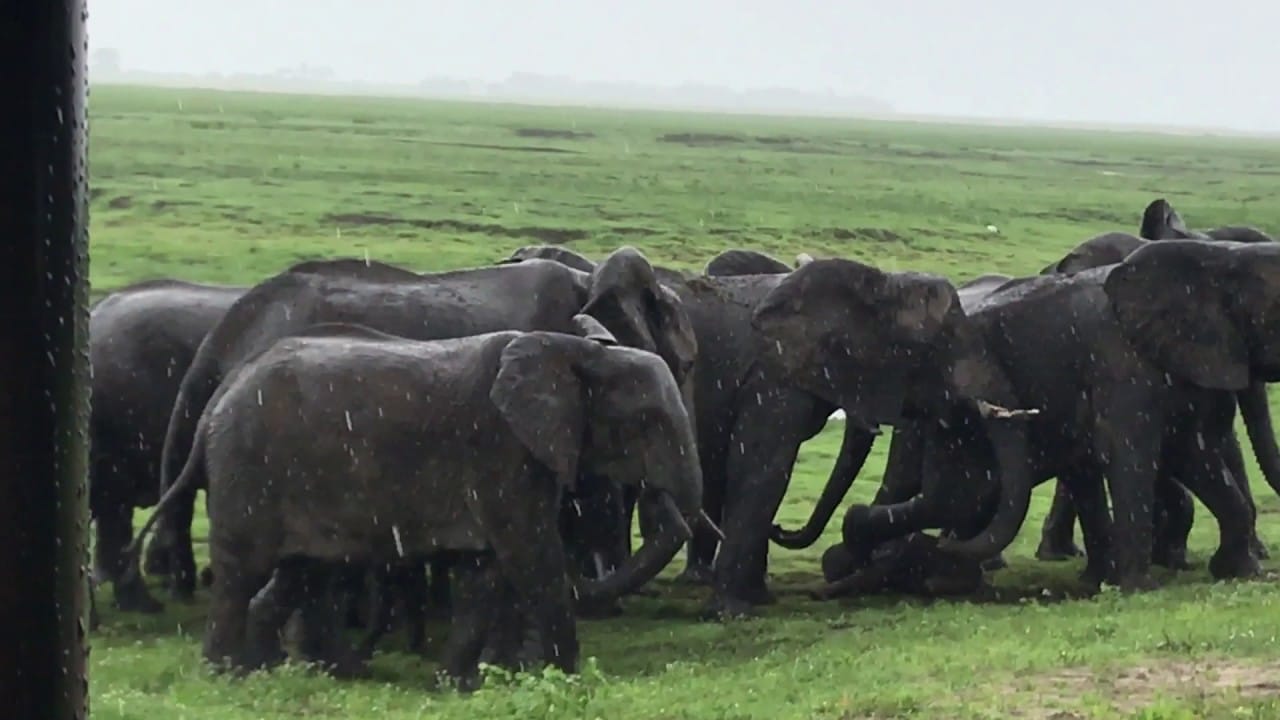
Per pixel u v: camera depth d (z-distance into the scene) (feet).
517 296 50.52
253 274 133.08
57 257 11.99
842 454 56.70
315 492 40.52
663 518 41.93
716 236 178.91
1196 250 54.85
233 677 39.24
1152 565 58.95
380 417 40.37
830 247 177.58
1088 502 56.39
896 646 41.27
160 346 52.49
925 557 55.01
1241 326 54.65
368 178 216.33
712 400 55.72
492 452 40.24
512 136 342.64
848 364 54.75
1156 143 520.83
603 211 193.06
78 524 12.34
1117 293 54.85
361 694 37.19
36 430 12.01
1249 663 34.81
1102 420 54.85
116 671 40.06
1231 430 58.80
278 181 204.85
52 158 11.93
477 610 40.22
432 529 40.42
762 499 54.19
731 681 36.60
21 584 12.06
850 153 354.95
